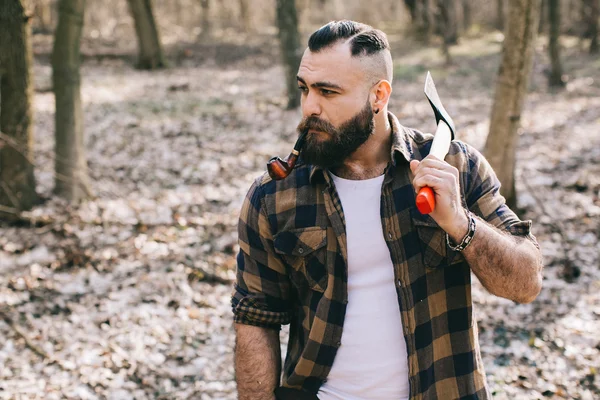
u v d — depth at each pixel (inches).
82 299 211.0
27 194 285.6
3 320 195.9
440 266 72.1
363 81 68.2
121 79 759.1
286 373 80.9
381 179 73.2
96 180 348.2
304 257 74.0
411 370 71.9
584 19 1013.8
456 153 74.5
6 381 163.0
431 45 1032.2
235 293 80.0
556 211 274.8
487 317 193.2
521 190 306.0
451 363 73.0
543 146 402.3
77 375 167.0
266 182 76.0
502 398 152.1
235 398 156.5
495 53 925.2
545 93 640.4
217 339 186.7
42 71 778.2
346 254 72.5
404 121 493.7
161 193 326.6
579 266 222.4
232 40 1159.0
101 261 240.2
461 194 72.9
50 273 230.4
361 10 1455.5
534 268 69.9
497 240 67.4
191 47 1043.9
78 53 297.6
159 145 435.8
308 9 1465.3
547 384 158.1
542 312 194.9
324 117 68.6
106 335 188.1
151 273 229.5
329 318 73.5
